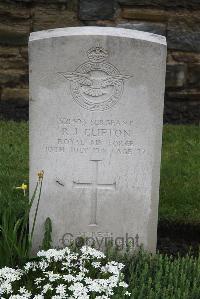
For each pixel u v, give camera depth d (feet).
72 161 7.82
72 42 7.39
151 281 7.46
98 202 8.00
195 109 12.67
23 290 7.04
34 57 7.45
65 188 7.92
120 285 7.14
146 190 7.96
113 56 7.45
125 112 7.66
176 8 12.16
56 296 6.95
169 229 9.14
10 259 7.60
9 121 12.14
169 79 12.53
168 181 10.09
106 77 7.54
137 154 7.82
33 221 7.86
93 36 7.38
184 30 12.26
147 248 8.21
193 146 11.34
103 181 7.91
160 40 7.49
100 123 7.70
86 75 7.52
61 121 7.68
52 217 8.03
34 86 7.54
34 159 7.79
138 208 8.03
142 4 12.11
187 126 12.26
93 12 12.17
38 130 7.69
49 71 7.49
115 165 7.86
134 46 7.42
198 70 12.48
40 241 8.10
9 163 10.41
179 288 7.24
